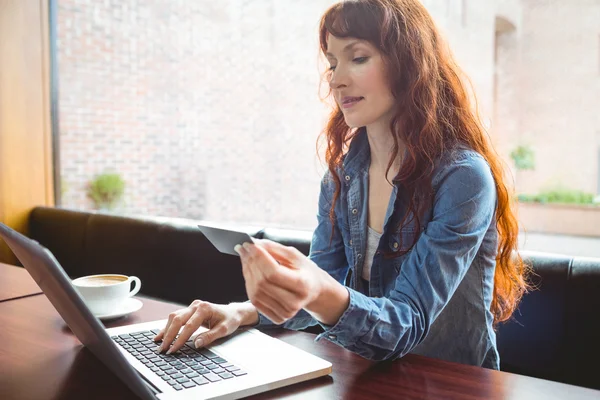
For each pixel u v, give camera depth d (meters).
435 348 1.03
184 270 1.95
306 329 1.53
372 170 1.10
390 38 0.93
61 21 7.07
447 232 0.88
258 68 10.16
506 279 1.12
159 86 8.37
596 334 1.15
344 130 1.16
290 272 0.63
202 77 9.16
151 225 2.09
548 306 1.21
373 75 0.95
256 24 10.17
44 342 0.90
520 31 7.14
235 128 9.84
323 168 1.20
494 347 1.04
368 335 0.76
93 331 0.63
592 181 6.82
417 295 0.85
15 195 2.67
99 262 2.27
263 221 10.21
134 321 1.04
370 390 0.70
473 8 7.38
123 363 0.60
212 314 0.91
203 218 9.25
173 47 8.63
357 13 0.93
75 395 0.69
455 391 0.69
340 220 1.15
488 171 0.94
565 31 6.88
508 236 1.08
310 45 10.44
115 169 7.78
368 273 1.10
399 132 0.97
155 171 8.41
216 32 9.54
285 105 10.41
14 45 2.64
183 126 8.87
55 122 2.86
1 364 0.80
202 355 0.80
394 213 1.01
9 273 1.46
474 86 1.09
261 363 0.77
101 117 7.60
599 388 1.15
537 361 1.23
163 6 8.46
